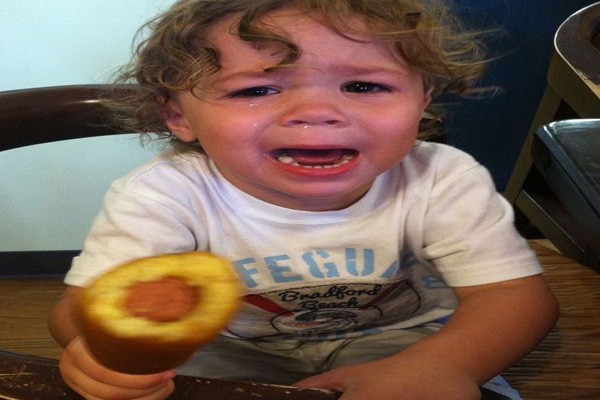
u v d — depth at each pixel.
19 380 0.46
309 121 0.60
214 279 0.36
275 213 0.71
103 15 1.41
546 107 1.12
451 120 1.58
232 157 0.63
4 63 1.46
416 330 0.81
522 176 1.16
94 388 0.45
